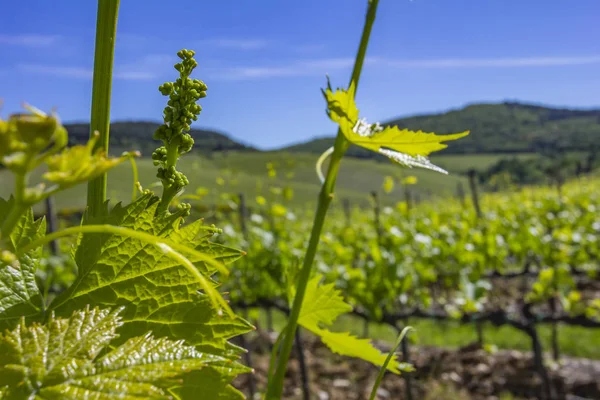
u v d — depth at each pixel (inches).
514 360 342.0
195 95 27.8
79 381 18.2
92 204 28.6
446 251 310.2
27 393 17.9
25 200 14.0
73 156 14.1
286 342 34.5
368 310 281.4
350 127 31.0
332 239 347.6
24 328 20.0
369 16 31.7
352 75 32.0
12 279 26.1
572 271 346.6
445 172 31.1
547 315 274.2
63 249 318.3
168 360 19.3
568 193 568.1
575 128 5162.4
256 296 282.5
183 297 26.6
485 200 610.5
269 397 34.3
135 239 27.1
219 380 25.4
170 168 27.8
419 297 307.9
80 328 20.3
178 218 27.5
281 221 327.0
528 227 343.6
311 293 41.3
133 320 26.3
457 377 326.6
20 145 13.1
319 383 324.8
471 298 280.5
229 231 280.1
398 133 30.4
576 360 348.2
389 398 305.7
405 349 277.6
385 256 276.1
